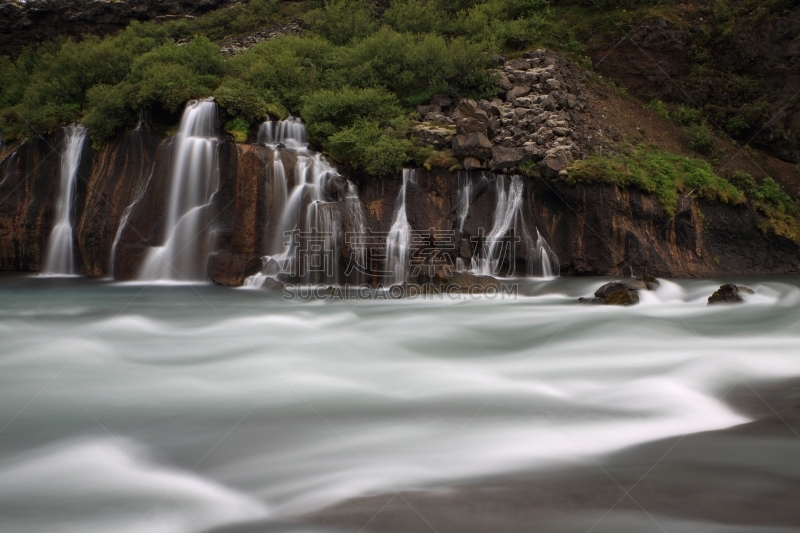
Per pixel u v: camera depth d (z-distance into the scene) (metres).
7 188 29.33
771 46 32.75
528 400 11.34
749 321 17.52
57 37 44.41
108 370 13.41
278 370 13.43
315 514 7.46
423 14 35.38
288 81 29.22
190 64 29.34
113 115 27.42
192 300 21.34
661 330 16.48
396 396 11.70
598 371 13.05
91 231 26.94
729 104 32.97
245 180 24.70
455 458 8.96
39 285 24.70
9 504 7.79
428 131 26.14
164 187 25.75
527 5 35.50
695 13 34.72
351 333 16.62
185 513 7.58
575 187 24.73
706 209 26.78
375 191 25.34
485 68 29.28
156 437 9.78
